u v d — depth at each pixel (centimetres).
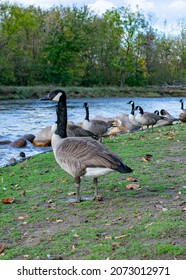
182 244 484
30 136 1736
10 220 615
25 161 1065
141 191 720
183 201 648
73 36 6381
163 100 5334
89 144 634
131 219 581
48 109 3516
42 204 684
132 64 7206
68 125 1166
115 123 1983
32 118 2775
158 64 7694
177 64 8162
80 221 594
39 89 5084
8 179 872
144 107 4009
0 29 5653
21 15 5878
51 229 572
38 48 6216
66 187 777
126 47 7112
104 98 5525
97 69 7019
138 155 1032
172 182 769
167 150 1085
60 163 662
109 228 555
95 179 684
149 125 1670
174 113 3256
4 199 710
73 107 3816
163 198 671
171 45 8038
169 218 568
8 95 4772
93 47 6819
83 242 515
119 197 692
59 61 6362
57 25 6406
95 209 639
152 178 803
